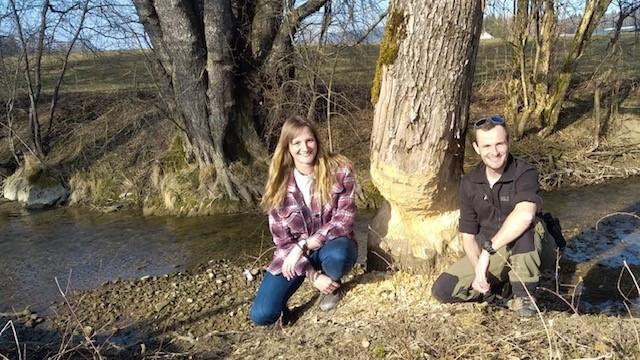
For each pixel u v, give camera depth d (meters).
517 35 12.01
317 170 4.41
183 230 9.38
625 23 13.56
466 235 4.09
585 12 11.64
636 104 13.29
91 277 7.21
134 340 5.13
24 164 11.91
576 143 12.19
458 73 4.18
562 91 12.15
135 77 12.75
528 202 3.79
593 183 10.99
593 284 5.92
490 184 3.94
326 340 3.97
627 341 3.31
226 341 4.72
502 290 4.41
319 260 4.52
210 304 5.72
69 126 12.81
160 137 11.77
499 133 3.72
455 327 3.74
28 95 12.73
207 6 9.66
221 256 7.86
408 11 4.15
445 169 4.43
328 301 4.60
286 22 10.29
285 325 4.65
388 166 4.47
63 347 4.71
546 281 5.84
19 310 6.14
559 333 3.42
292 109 10.88
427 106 4.23
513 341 3.42
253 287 6.10
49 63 13.48
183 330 5.21
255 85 10.88
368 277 4.78
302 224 4.47
